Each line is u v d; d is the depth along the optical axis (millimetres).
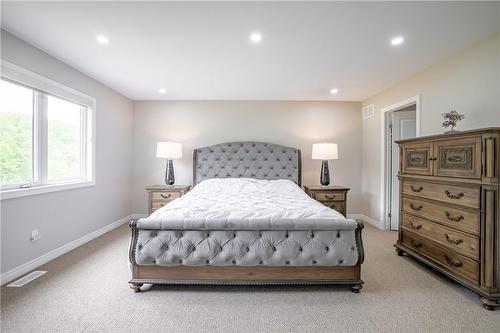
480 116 2240
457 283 2105
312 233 1938
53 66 2598
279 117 4309
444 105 2629
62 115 2891
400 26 2006
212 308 1730
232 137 4309
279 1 1691
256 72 3020
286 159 4188
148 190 3822
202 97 4152
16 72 2182
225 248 1897
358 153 4340
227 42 2273
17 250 2203
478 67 2258
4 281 2076
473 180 1815
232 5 1734
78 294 1898
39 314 1647
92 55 2557
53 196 2611
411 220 2545
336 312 1695
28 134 2432
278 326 1552
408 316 1653
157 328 1527
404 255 2742
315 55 2539
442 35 2146
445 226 2084
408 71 2977
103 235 3426
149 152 4312
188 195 3074
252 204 2465
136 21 1939
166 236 1913
